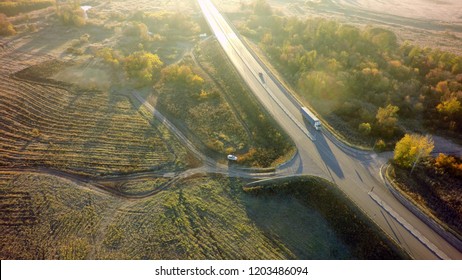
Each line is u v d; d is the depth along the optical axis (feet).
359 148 209.67
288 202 183.83
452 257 146.51
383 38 354.95
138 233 171.63
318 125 226.17
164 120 261.24
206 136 240.12
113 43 407.85
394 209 168.66
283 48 352.90
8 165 216.95
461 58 312.50
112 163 218.79
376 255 152.66
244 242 166.81
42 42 410.52
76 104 281.33
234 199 188.34
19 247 165.68
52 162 219.41
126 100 287.48
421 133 229.25
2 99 284.82
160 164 217.56
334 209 173.47
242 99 273.13
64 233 172.45
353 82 281.33
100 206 187.83
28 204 188.85
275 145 222.48
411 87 271.08
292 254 160.97
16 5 542.98
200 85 303.89
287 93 273.75
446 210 167.73
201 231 171.94
